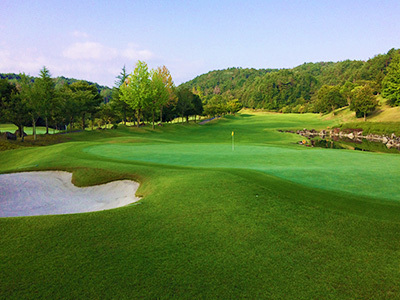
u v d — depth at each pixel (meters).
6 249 5.41
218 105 124.25
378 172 12.57
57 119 52.31
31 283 4.35
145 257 5.11
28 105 36.50
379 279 4.45
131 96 59.53
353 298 4.03
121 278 4.47
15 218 6.94
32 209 10.83
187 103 84.81
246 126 85.56
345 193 8.88
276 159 17.42
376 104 74.88
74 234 6.04
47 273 4.61
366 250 5.30
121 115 74.06
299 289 4.23
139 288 4.23
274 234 5.98
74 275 4.55
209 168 12.77
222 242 5.67
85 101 51.91
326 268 4.76
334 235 5.89
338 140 56.44
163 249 5.40
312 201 7.82
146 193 9.73
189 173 11.28
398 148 44.06
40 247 5.49
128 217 6.97
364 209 7.30
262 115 155.00
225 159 17.41
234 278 4.48
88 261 4.97
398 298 4.02
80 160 16.69
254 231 6.13
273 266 4.83
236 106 166.50
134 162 15.70
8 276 4.52
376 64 148.50
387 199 8.31
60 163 16.30
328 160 17.03
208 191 8.75
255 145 27.41
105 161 16.14
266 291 4.18
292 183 9.97
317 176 11.68
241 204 7.65
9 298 4.00
